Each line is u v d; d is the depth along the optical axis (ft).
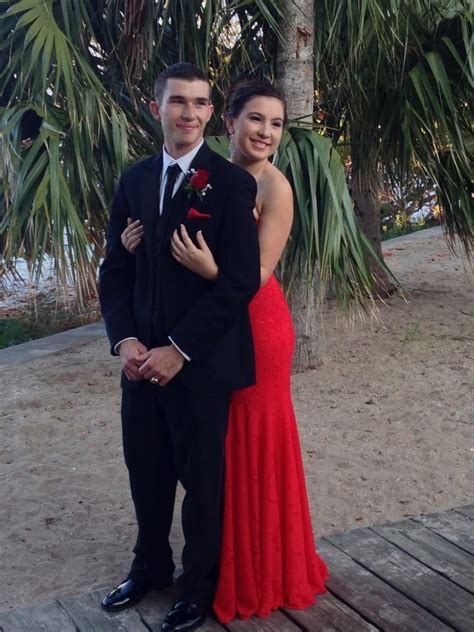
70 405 19.56
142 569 10.06
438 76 18.69
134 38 18.65
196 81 8.87
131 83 19.90
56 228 16.97
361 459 15.75
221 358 8.98
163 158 9.16
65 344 25.82
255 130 9.49
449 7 20.35
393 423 17.43
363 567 10.86
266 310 9.43
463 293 29.19
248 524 9.52
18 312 33.42
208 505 9.24
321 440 16.67
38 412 19.15
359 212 26.89
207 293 8.80
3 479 15.40
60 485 15.06
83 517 13.83
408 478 14.90
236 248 8.78
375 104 20.56
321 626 9.50
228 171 8.94
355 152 21.61
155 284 9.07
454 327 24.72
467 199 21.58
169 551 10.19
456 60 19.57
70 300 34.53
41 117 18.35
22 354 24.81
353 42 18.61
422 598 10.07
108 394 20.30
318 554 11.21
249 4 18.74
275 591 9.79
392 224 46.62
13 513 13.99
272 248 9.39
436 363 21.27
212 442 9.11
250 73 20.18
